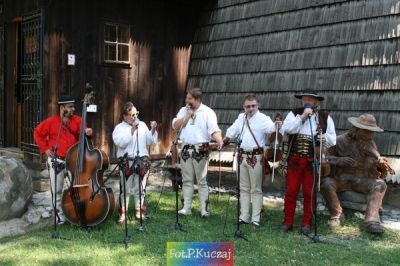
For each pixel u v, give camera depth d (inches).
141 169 221.8
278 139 221.1
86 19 304.0
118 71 323.0
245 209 228.4
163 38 349.7
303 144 212.4
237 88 331.9
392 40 256.4
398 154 244.4
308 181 212.8
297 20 305.0
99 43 311.1
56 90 291.4
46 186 287.1
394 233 211.3
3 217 222.4
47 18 285.9
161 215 240.2
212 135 231.6
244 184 228.5
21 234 212.8
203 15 367.9
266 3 325.4
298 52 300.0
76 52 299.9
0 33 337.1
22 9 308.2
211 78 351.6
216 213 246.2
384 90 255.4
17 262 174.6
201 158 234.5
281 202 274.2
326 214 243.1
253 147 222.8
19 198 228.2
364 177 230.4
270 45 317.1
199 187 237.8
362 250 189.3
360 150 231.5
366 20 269.6
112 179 316.8
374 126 226.8
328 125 214.5
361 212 234.8
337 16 284.0
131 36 329.4
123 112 227.0
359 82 266.4
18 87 332.2
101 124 314.3
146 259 177.5
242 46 335.3
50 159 222.1
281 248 191.5
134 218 233.1
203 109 235.9
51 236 203.6
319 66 287.0
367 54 265.6
